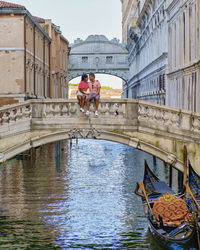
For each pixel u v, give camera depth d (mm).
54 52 50969
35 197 19547
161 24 36094
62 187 21766
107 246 13656
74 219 16188
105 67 71938
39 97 41312
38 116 16594
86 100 16453
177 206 13547
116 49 71938
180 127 16781
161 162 31547
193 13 25109
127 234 14617
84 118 16656
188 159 15984
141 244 13789
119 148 43156
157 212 13602
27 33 35812
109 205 18141
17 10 33375
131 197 19516
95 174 25797
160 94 36875
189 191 13898
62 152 38750
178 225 13336
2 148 16359
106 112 16750
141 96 53156
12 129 16359
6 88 33938
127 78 72250
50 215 16719
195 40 24625
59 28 55625
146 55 47312
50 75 50031
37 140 16562
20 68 33906
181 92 28641
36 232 14828
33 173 26078
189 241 12023
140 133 16812
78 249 13438
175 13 30406
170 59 32750
